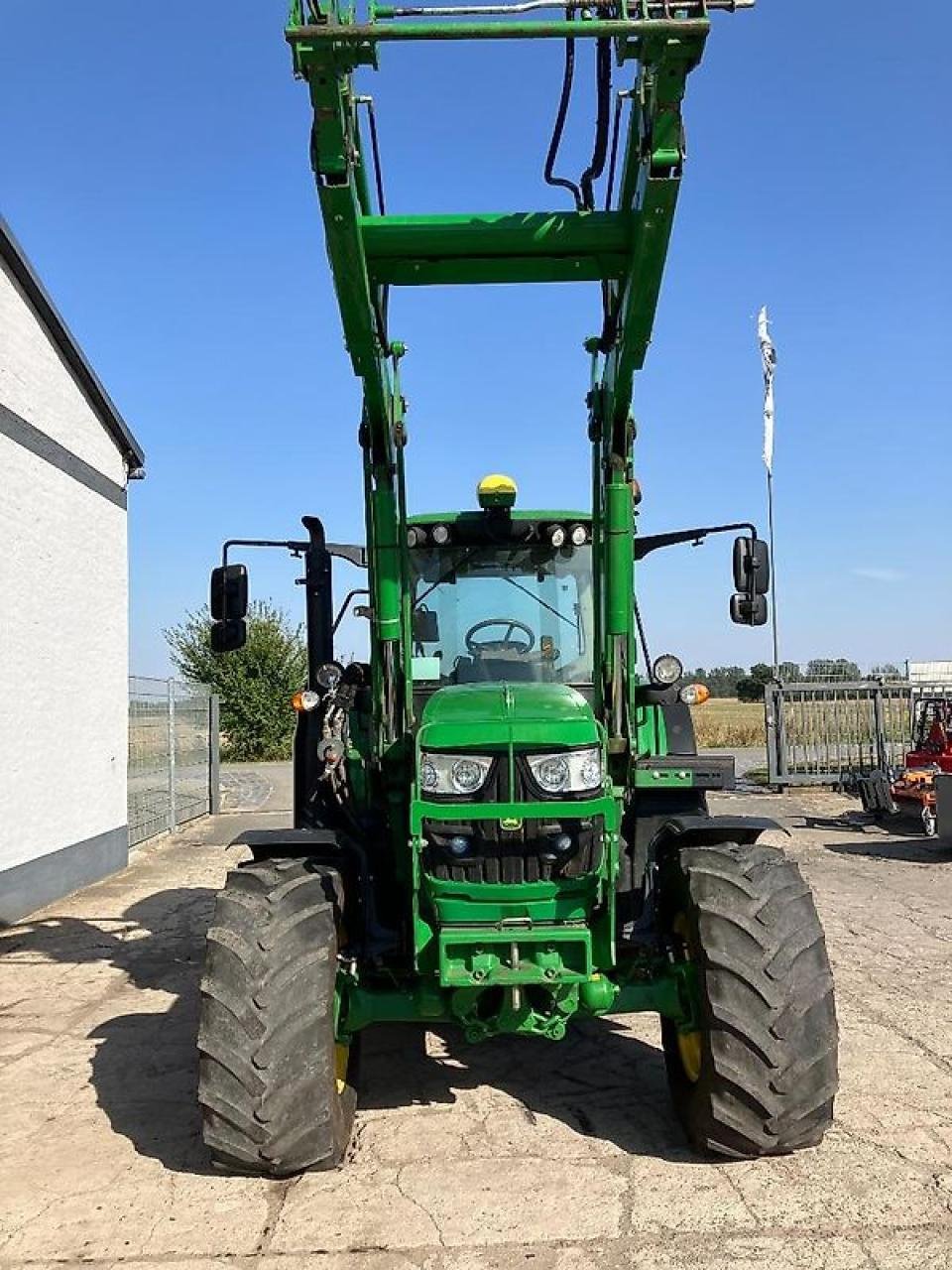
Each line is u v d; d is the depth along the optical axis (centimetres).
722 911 400
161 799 1524
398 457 481
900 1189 384
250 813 1838
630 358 442
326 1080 390
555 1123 455
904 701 1861
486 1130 448
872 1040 552
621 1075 517
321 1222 369
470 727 408
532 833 401
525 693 447
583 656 547
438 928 408
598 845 408
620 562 470
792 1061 387
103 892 1050
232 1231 364
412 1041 573
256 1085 383
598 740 418
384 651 463
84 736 1090
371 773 485
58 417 1027
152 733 1471
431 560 554
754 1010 389
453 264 450
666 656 477
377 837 492
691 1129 415
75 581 1069
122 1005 654
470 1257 344
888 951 747
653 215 399
